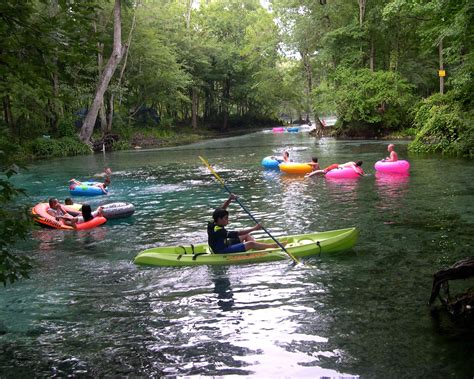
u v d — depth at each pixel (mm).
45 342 4461
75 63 3537
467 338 4117
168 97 37594
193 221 9438
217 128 50531
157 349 4242
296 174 15594
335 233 7285
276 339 4320
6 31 3211
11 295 5707
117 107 37156
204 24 46406
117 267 6691
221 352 4137
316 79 37906
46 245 8031
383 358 3875
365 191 11617
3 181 3148
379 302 5008
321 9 30812
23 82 3496
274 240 6789
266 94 45938
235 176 15766
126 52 30875
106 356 4160
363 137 30188
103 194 13156
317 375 3689
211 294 5508
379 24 27469
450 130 18094
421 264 6148
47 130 28078
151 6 34594
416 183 12258
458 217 8500
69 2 3418
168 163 20891
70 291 5801
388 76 27109
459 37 14570
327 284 5625
